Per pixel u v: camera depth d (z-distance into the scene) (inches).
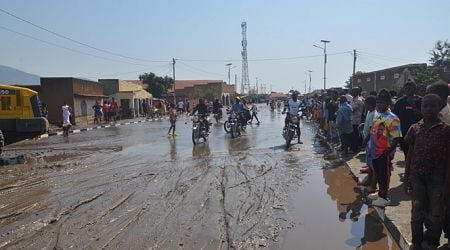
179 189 365.4
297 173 430.3
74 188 381.1
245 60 3932.1
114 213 297.3
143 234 252.2
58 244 238.5
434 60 2187.5
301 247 229.3
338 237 243.8
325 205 310.3
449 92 257.6
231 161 509.7
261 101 5221.5
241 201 322.7
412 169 201.0
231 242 236.7
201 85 3518.7
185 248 229.0
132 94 1915.6
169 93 3061.0
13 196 356.2
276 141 721.0
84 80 1518.2
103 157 584.7
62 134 1039.0
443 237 217.3
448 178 187.8
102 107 1581.0
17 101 657.0
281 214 289.1
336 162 488.1
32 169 496.7
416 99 326.3
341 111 508.4
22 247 235.8
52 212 302.7
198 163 500.7
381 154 281.7
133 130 1115.9
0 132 583.2
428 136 195.3
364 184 343.0
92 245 236.1
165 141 779.4
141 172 451.8
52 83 1376.7
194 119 728.3
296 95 660.7
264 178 407.2
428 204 196.9
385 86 2082.9
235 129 813.9
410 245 207.5
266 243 235.3
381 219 268.7
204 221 274.8
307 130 928.3
